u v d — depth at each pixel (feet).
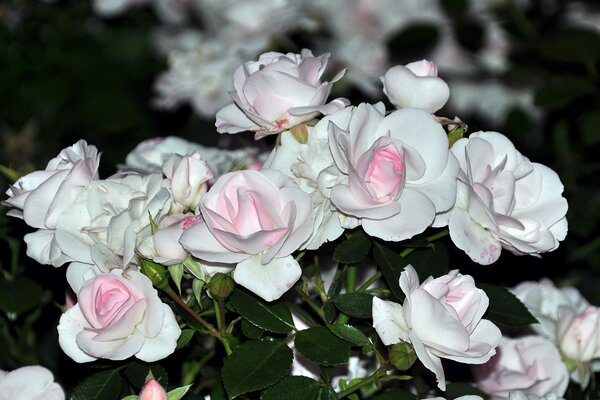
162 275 3.22
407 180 3.23
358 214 3.16
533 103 4.57
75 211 3.26
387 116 3.24
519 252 3.27
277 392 3.23
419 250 3.36
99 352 3.16
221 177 3.17
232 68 4.76
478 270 3.87
